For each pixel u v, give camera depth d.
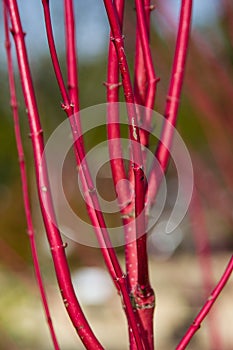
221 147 1.79
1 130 5.89
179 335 3.52
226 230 3.83
